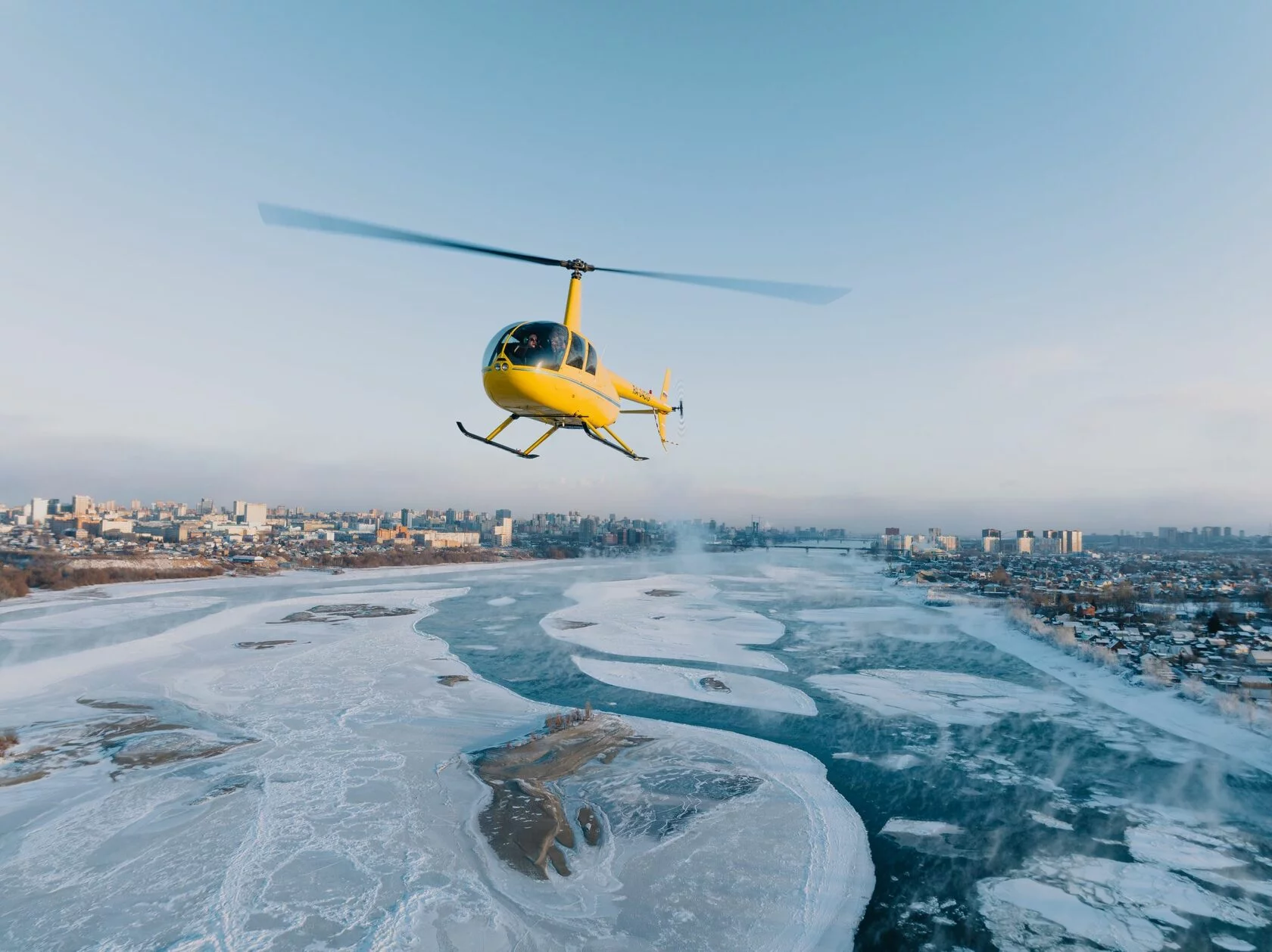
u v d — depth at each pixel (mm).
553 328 18656
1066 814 29203
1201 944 20391
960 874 24250
